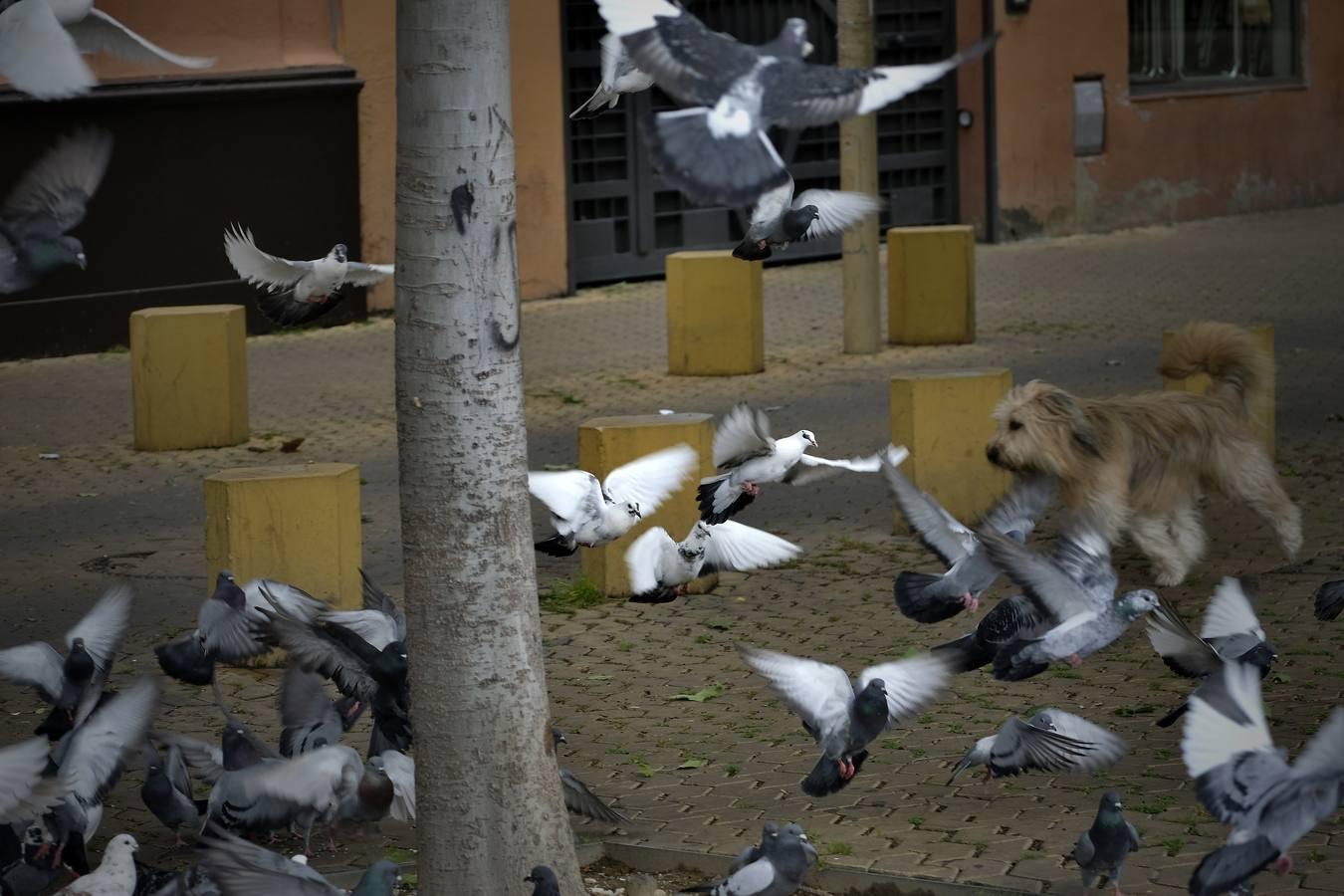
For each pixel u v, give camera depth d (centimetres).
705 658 989
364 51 2019
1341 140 2977
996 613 685
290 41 1973
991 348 1861
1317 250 2480
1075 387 1641
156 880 597
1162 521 1077
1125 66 2706
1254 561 1137
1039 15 2594
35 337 1831
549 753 634
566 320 2094
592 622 1060
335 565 988
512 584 621
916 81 441
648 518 1095
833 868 679
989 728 861
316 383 1752
